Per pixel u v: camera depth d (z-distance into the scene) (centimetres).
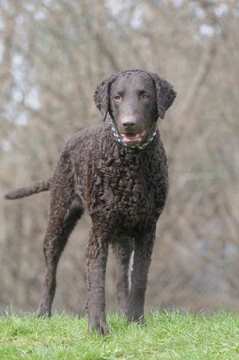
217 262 1948
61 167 912
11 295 2088
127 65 1883
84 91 1903
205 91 1891
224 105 1891
